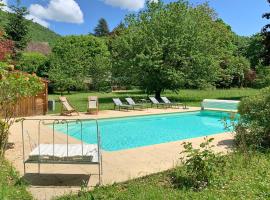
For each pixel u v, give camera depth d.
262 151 8.60
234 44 52.88
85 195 5.77
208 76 27.50
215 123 17.39
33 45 62.78
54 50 56.12
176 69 27.33
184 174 6.66
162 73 26.56
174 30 27.09
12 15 33.47
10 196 5.61
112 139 13.28
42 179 6.74
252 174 6.66
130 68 26.92
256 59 36.62
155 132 14.92
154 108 21.48
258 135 9.03
